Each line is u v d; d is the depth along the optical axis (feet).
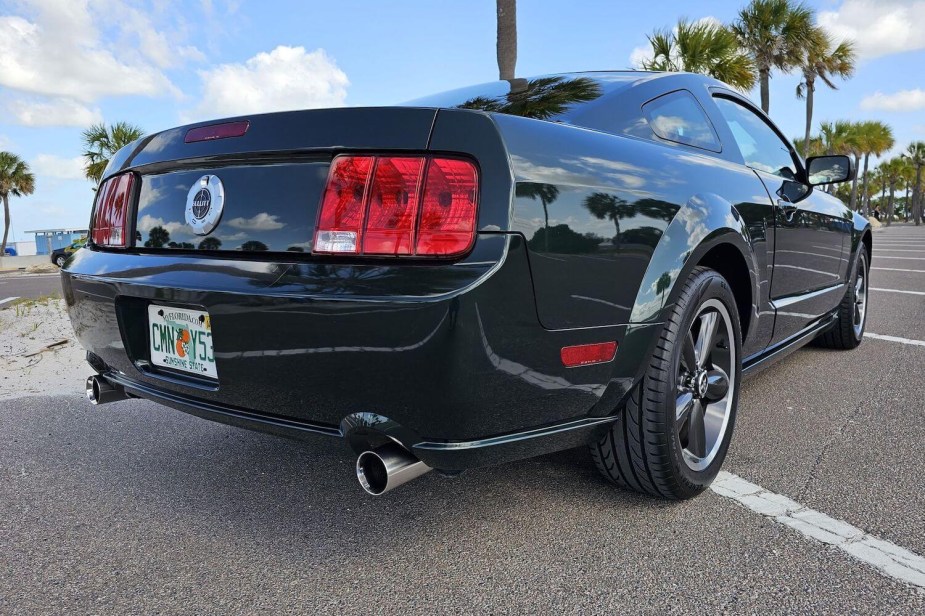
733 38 43.73
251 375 4.88
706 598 4.60
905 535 5.40
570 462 7.17
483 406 4.46
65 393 10.95
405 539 5.60
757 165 8.62
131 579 5.10
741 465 7.01
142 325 6.00
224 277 4.94
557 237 4.63
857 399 9.28
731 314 6.57
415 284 4.26
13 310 20.04
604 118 6.13
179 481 7.05
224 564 5.29
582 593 4.71
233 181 5.17
